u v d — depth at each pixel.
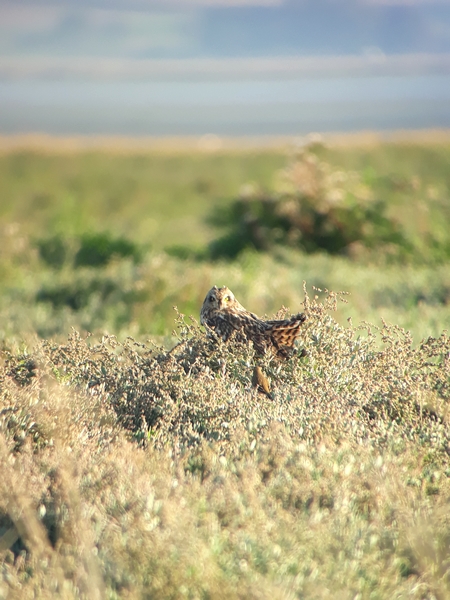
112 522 13.31
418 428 17.11
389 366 19.69
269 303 41.41
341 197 63.94
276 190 72.06
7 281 53.38
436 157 139.00
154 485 14.31
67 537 13.53
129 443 16.55
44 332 35.69
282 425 16.31
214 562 12.16
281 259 58.75
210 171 147.62
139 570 12.23
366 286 45.84
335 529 12.86
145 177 141.88
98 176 144.25
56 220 83.19
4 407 17.73
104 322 37.19
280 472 14.51
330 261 56.22
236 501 13.39
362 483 14.32
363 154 143.25
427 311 34.84
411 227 63.72
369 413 18.64
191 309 40.12
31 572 12.86
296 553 12.39
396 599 12.00
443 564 12.84
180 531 12.48
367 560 12.29
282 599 11.40
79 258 62.56
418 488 14.59
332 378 19.27
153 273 44.00
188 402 18.64
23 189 126.38
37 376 19.66
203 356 21.38
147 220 96.31
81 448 16.30
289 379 20.03
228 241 64.44
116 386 19.88
